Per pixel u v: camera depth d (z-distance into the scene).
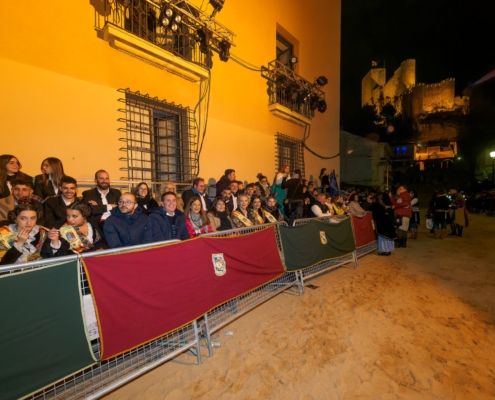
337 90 13.48
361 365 2.86
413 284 5.33
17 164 3.37
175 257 2.94
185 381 2.67
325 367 2.83
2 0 3.64
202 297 3.12
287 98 10.00
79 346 2.15
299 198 7.48
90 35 4.51
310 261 5.13
